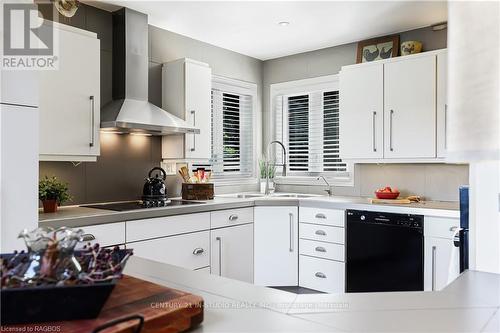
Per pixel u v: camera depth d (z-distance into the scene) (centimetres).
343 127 375
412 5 310
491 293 100
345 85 374
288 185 458
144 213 273
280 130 469
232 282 111
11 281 70
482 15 53
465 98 54
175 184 379
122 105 304
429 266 289
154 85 360
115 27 321
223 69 426
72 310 70
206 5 310
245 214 356
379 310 88
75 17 303
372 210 317
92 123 278
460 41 55
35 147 195
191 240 305
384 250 310
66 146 264
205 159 365
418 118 330
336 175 425
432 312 87
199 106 358
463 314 85
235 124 447
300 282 363
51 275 72
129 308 75
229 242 339
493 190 125
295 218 365
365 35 381
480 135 53
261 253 365
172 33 373
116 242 256
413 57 333
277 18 337
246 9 319
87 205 305
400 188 376
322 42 404
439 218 284
